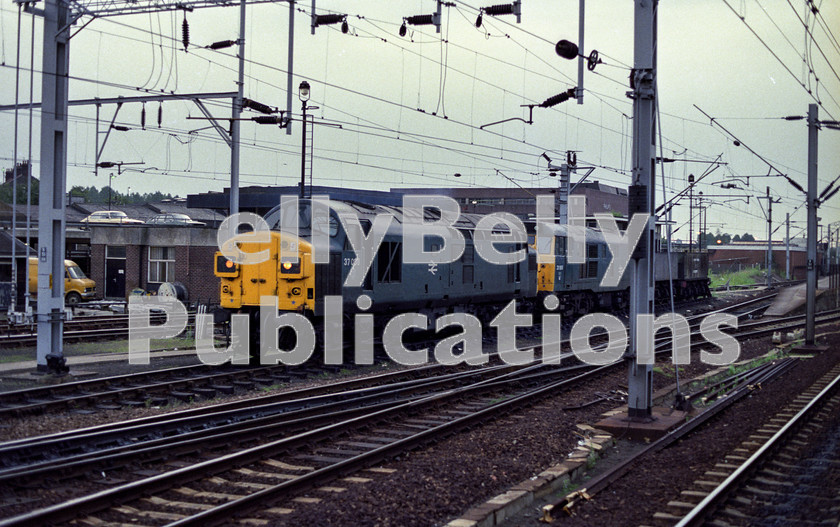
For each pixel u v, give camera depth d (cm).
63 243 1527
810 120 2295
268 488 795
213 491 823
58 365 1486
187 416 1128
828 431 1226
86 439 953
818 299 4453
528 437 1098
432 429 1071
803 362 2125
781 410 1388
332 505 764
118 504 754
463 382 1612
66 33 1527
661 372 1825
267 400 1275
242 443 1008
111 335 2225
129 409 1226
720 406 1391
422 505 782
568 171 3309
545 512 785
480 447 1038
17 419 1127
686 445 1115
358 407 1266
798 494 879
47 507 749
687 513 791
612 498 854
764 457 1009
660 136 1194
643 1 1159
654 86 1166
